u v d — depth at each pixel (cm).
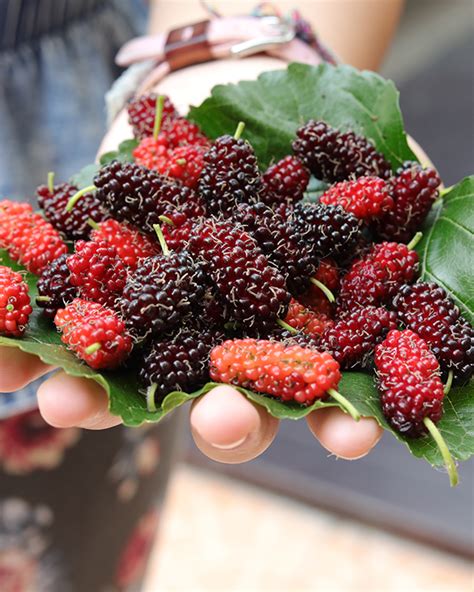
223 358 18
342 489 50
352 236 22
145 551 36
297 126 25
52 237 22
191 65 29
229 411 17
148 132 24
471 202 23
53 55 30
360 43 32
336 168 23
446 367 20
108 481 32
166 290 19
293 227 21
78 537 32
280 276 20
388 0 32
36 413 29
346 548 48
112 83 33
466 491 48
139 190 21
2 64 29
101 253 20
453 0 45
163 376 19
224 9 32
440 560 47
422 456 19
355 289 22
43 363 20
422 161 25
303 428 52
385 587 45
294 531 49
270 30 28
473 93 46
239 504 52
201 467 54
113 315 19
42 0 29
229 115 25
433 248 23
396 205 23
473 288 22
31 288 22
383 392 19
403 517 49
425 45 46
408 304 21
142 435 32
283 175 23
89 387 18
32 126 30
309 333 21
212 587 45
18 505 30
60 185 23
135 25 35
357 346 20
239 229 20
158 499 35
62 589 33
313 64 28
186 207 22
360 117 25
